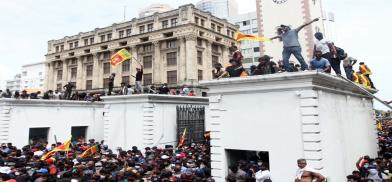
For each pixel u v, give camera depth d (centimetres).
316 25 2123
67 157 1322
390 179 962
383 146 1614
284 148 963
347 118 1214
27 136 2242
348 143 1174
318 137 910
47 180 919
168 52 5462
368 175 998
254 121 1034
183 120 2064
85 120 2617
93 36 6519
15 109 2197
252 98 1048
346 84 1148
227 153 1098
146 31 5797
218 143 1096
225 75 1199
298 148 938
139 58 5806
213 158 1098
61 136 2422
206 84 1121
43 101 2333
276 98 999
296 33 1076
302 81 942
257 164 1034
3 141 2108
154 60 5559
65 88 2784
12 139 2155
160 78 5466
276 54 2081
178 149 1563
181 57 5212
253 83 1034
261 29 2189
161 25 5619
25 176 939
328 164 955
